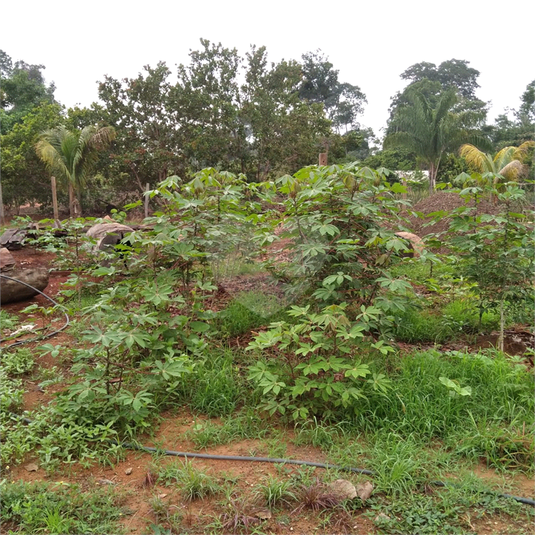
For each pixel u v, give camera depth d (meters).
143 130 19.88
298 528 2.22
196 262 4.12
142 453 2.83
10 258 6.09
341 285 3.68
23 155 21.12
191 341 3.57
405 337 4.57
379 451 2.70
